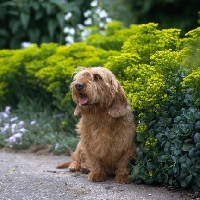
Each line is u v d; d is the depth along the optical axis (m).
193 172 2.52
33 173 2.96
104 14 4.67
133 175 2.74
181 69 2.74
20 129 3.72
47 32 4.96
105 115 2.77
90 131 2.81
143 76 2.80
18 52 4.03
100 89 2.75
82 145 2.87
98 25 4.69
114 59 3.11
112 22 4.25
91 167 2.86
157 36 3.12
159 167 2.67
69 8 4.83
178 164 2.59
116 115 2.73
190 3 4.71
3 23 5.02
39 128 3.79
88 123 2.81
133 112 2.86
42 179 2.82
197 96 2.57
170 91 2.71
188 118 2.55
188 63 2.58
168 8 4.81
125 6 4.98
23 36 4.96
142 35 3.15
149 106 2.68
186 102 2.65
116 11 5.02
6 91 4.11
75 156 3.08
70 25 5.01
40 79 3.97
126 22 4.96
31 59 4.09
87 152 2.86
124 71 2.96
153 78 2.65
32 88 4.14
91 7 5.18
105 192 2.62
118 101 2.77
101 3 4.80
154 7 4.82
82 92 2.73
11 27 4.88
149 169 2.68
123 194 2.59
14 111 4.10
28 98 4.09
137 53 3.18
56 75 3.73
